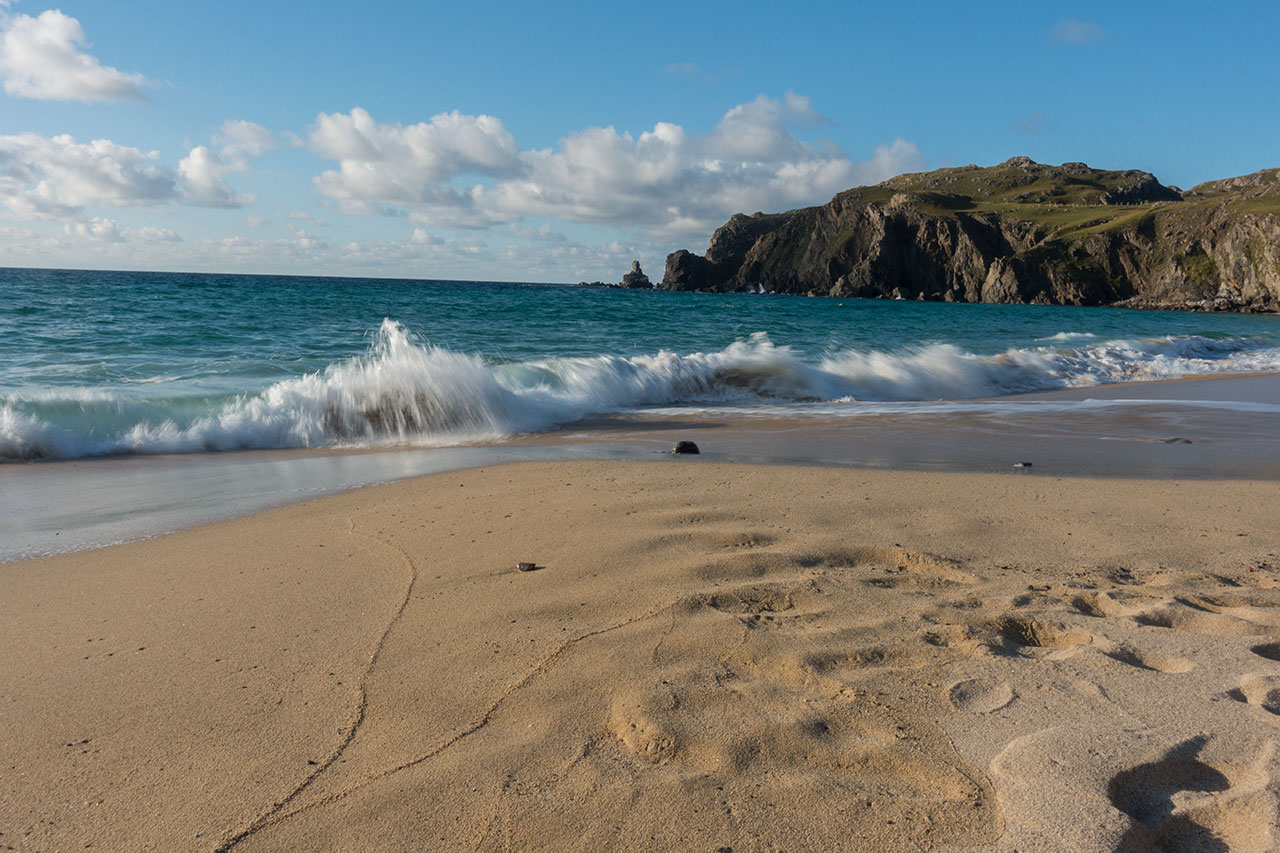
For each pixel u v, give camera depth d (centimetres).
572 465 591
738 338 1886
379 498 495
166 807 181
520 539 383
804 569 330
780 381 1146
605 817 169
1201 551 371
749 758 187
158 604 313
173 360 1166
